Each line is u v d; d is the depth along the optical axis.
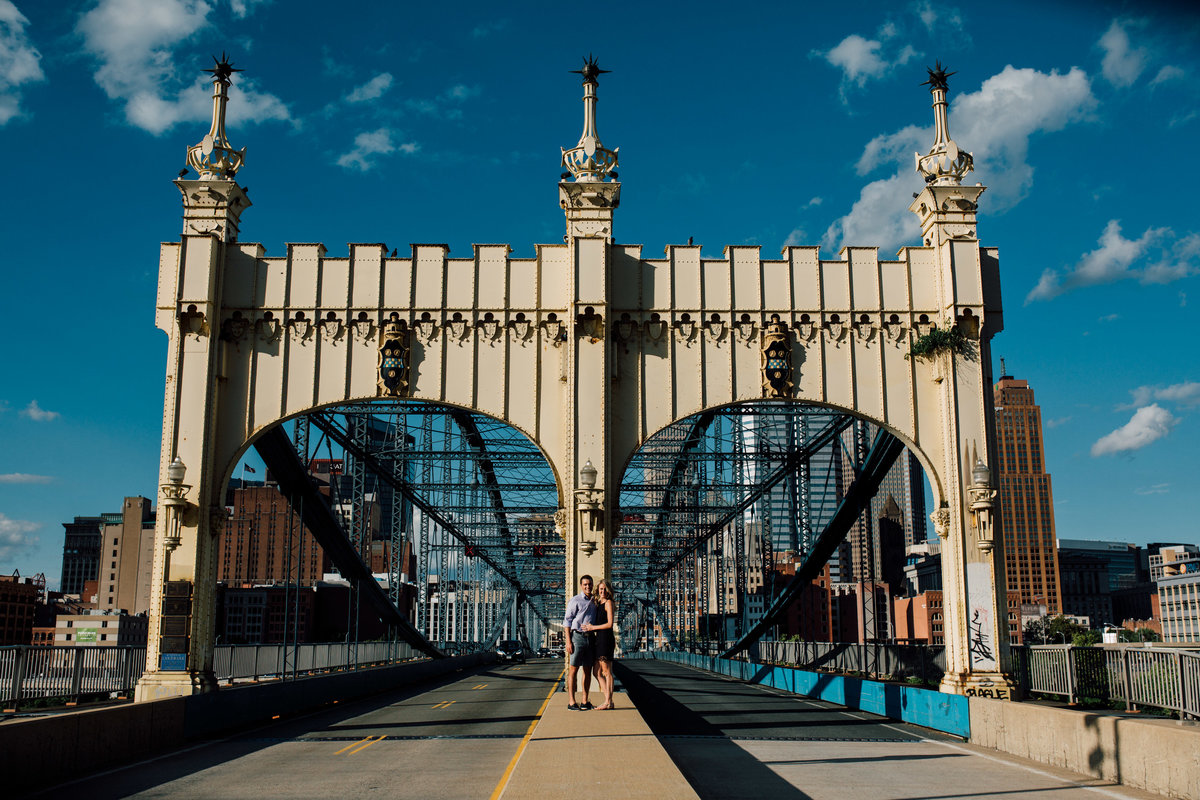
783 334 28.41
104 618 133.38
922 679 33.72
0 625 142.62
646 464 52.97
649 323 28.58
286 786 15.01
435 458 46.03
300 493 37.12
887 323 28.92
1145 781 14.66
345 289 28.52
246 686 25.20
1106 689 23.53
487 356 28.36
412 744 20.86
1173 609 198.12
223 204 28.47
